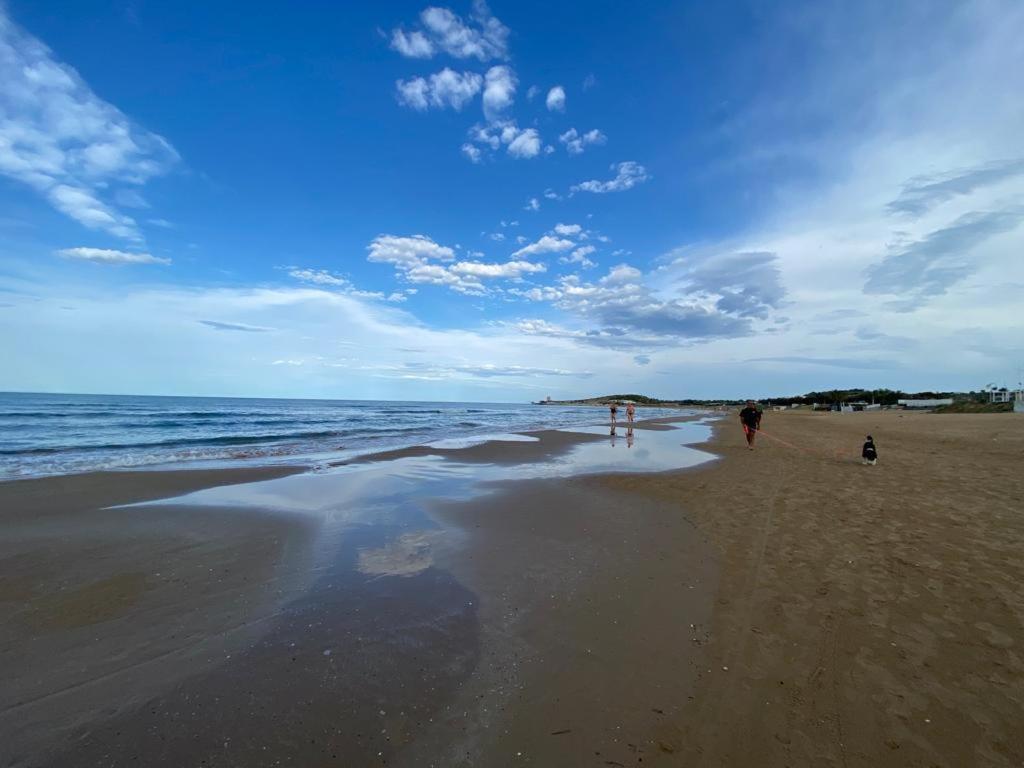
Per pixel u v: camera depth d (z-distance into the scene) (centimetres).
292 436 2367
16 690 338
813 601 459
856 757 269
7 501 890
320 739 291
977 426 2797
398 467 1355
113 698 329
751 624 423
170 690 338
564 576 546
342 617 449
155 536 693
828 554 581
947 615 419
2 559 596
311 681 349
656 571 556
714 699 325
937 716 297
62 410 4081
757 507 834
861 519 728
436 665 370
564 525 756
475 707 321
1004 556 548
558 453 1705
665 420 4794
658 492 996
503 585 523
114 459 1476
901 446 1784
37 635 415
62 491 973
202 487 1042
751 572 540
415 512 840
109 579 537
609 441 2198
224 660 376
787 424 3841
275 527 743
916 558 552
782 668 355
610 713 314
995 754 265
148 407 5288
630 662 372
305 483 1101
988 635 384
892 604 444
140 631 422
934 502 820
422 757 278
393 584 527
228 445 1955
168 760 275
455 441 2155
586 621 439
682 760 273
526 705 323
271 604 476
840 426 3372
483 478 1177
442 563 591
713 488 1020
